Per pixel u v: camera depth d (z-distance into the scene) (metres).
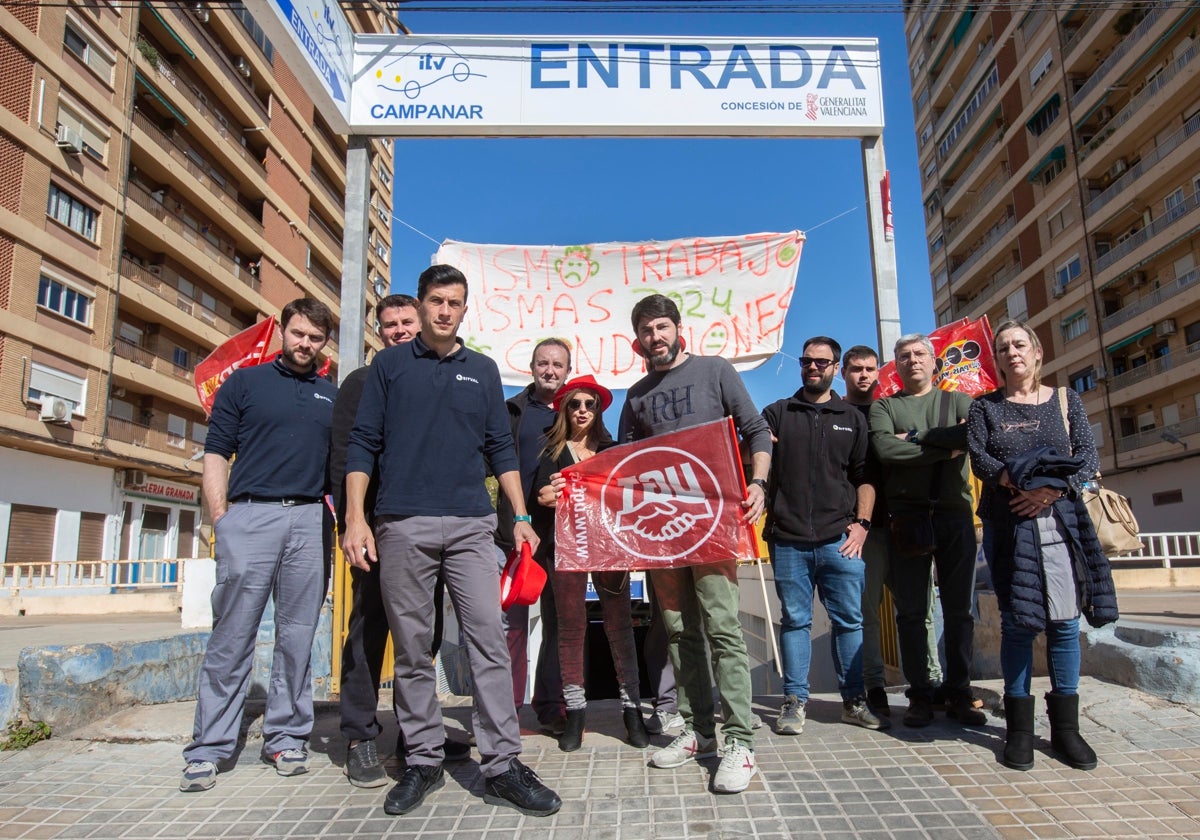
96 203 23.36
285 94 33.75
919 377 3.84
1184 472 26.78
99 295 23.39
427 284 3.01
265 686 4.57
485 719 2.82
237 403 3.32
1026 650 3.02
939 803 2.64
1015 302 35.31
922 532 3.54
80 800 2.85
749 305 5.91
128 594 17.80
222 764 3.29
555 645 3.89
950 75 40.97
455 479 2.90
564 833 2.50
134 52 24.86
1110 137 28.89
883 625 5.59
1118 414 29.33
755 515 3.07
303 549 3.31
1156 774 2.81
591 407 3.76
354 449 2.94
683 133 5.51
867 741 3.39
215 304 29.45
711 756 3.22
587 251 6.03
